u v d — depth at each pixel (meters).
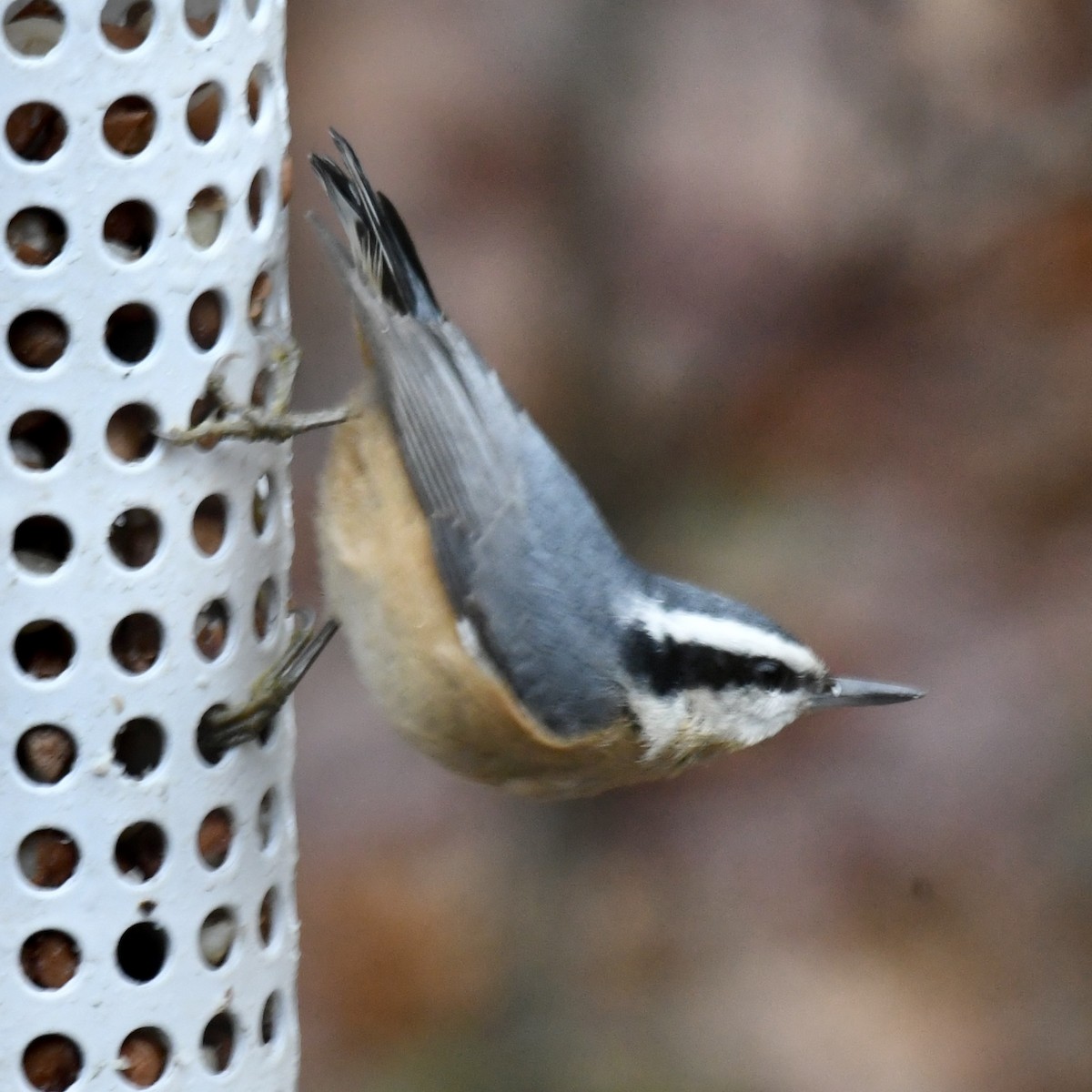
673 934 11.80
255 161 6.25
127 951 6.40
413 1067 11.21
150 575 6.13
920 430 12.87
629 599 7.36
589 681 7.21
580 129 13.23
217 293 6.18
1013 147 13.00
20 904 6.09
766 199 13.03
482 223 13.02
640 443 12.70
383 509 6.93
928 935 11.84
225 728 6.39
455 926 11.70
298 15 13.69
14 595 5.98
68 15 5.74
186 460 6.16
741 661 7.55
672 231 12.98
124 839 6.32
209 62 6.01
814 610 12.46
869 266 12.95
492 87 13.37
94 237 5.88
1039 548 12.73
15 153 5.79
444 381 7.08
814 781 12.42
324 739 12.42
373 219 7.02
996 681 12.45
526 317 12.75
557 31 13.49
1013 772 12.30
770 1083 11.30
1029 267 12.87
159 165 5.94
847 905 12.02
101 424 5.99
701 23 13.41
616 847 12.24
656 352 12.78
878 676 12.42
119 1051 6.25
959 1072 11.33
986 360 12.91
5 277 5.81
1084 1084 11.17
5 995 6.11
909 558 12.72
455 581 6.98
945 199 13.02
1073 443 12.80
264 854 6.65
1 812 6.05
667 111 13.28
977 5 13.18
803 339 12.94
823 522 12.70
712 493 12.75
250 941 6.57
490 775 7.56
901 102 13.14
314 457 12.34
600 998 11.61
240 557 6.39
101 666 6.09
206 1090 6.45
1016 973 11.75
